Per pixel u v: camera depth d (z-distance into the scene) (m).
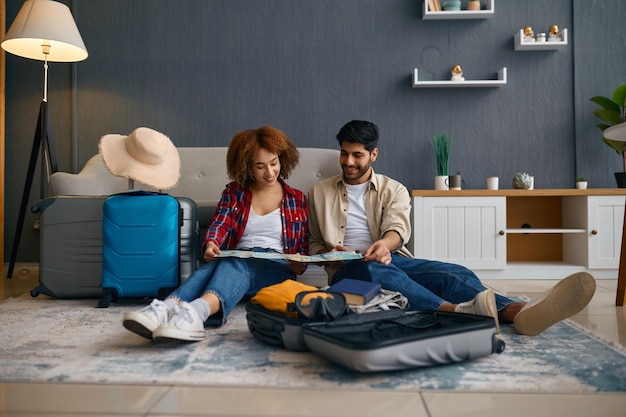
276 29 3.54
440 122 3.51
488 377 1.11
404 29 3.53
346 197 2.05
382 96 3.53
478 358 1.24
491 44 3.50
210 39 3.54
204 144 3.54
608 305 2.04
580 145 3.47
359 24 3.53
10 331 1.58
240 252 1.64
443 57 3.51
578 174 3.47
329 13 3.54
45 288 2.21
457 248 3.02
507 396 1.00
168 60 3.54
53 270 2.21
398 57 3.53
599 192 3.02
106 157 2.19
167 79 3.54
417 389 1.04
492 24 3.51
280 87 3.54
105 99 3.53
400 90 3.53
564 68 3.50
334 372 1.15
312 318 1.28
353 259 1.68
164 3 3.54
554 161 3.49
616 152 3.47
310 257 1.64
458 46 3.51
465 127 3.50
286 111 3.54
